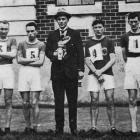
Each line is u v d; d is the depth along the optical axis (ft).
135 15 28.60
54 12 40.60
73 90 28.48
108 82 28.48
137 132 28.48
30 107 30.40
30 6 40.83
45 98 40.81
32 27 29.32
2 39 29.50
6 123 29.25
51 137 27.04
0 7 41.11
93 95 28.55
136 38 28.60
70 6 40.75
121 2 40.19
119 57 40.11
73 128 28.40
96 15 40.57
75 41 28.66
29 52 29.32
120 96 40.34
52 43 28.89
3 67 29.25
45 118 34.96
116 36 40.27
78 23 40.68
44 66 40.73
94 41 28.89
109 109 28.53
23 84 29.27
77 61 28.68
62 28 28.73
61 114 28.53
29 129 28.99
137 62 28.55
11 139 26.84
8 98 29.35
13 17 41.04
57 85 28.60
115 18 40.29
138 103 39.68
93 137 27.45
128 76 28.63
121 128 30.68
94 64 28.66
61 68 28.48
